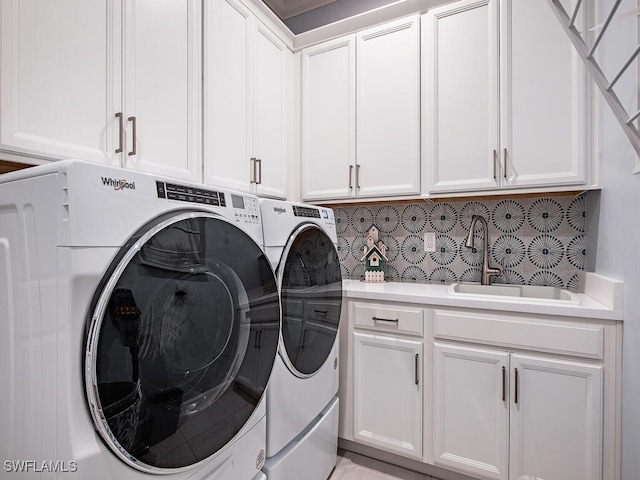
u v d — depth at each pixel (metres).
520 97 1.62
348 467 1.71
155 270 0.75
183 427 0.81
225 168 1.68
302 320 1.35
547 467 1.36
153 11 1.33
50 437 0.65
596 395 1.28
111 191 0.69
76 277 0.62
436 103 1.81
